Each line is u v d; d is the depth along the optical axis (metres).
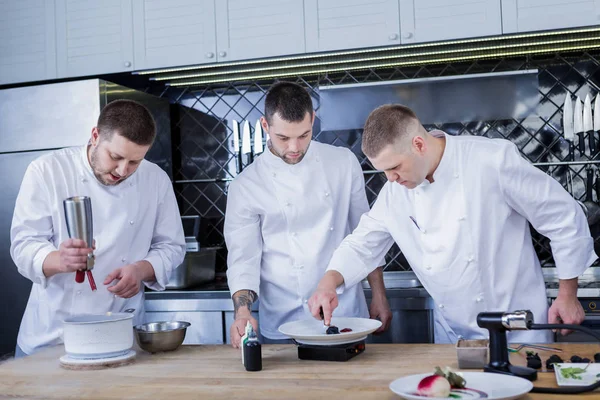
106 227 2.33
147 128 2.13
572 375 1.52
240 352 2.01
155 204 2.47
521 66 3.44
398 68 3.59
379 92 3.52
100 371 1.84
